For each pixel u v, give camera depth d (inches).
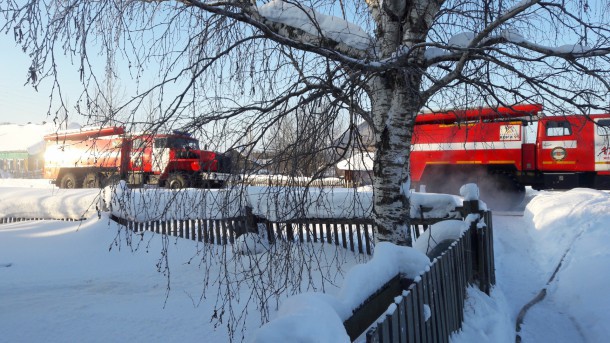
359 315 104.5
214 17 148.6
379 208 187.2
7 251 338.3
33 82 118.6
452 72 175.3
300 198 142.2
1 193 477.1
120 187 149.9
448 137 543.2
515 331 203.5
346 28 175.2
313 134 141.0
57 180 941.2
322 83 147.3
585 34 167.6
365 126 179.5
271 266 142.3
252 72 153.3
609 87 157.2
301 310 77.4
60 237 364.5
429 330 126.7
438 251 202.7
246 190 145.9
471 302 195.2
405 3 180.1
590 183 574.2
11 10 117.0
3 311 215.0
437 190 629.9
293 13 177.5
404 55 155.3
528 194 711.1
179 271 285.9
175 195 145.9
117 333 186.5
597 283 228.8
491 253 252.5
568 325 209.0
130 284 264.4
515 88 174.7
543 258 328.2
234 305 213.6
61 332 188.5
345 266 260.8
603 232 312.3
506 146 593.9
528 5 156.3
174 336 182.2
